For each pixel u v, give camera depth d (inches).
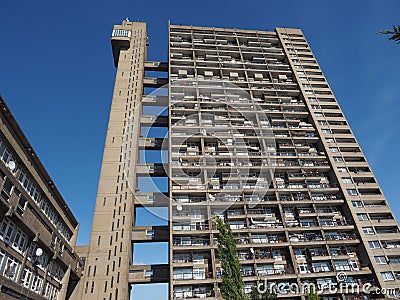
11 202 920.3
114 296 1519.4
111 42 2677.2
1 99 873.5
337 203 1924.2
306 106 2449.6
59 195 1375.5
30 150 1074.7
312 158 2137.1
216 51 2716.5
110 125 2188.7
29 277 1053.2
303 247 1737.2
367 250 1696.6
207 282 1515.7
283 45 2920.8
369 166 2108.8
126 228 1749.5
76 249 1668.3
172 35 2807.6
